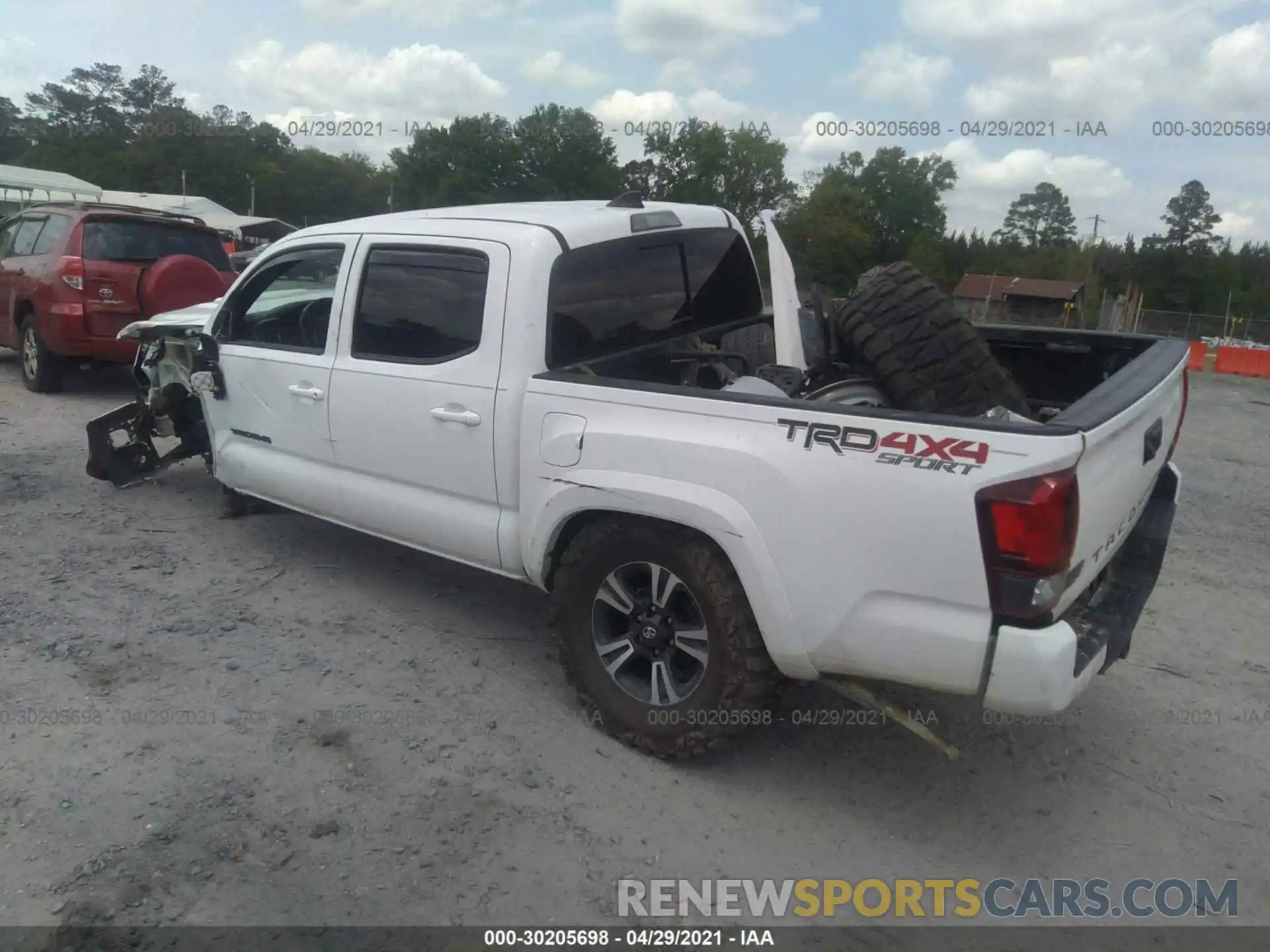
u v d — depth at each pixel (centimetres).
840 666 311
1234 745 391
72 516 602
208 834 308
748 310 515
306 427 471
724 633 330
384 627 465
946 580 283
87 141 7606
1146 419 332
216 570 526
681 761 358
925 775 363
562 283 389
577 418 356
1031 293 4931
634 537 347
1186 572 594
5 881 283
